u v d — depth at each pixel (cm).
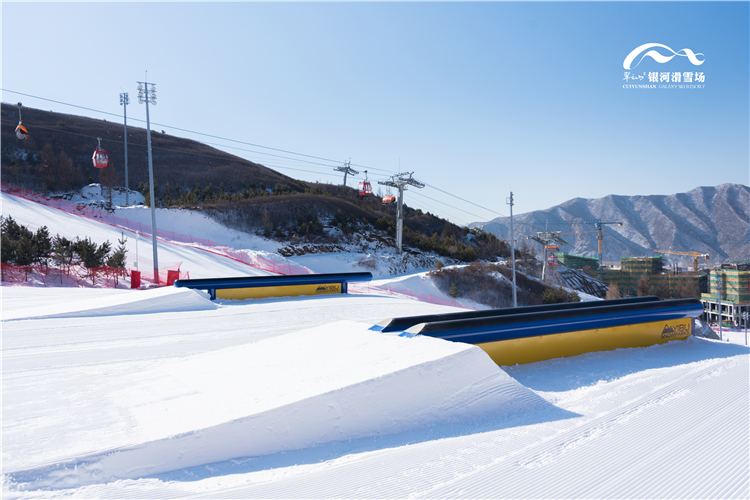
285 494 325
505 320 694
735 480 333
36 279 2214
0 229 2495
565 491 318
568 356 756
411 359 527
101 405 497
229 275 2967
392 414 470
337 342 652
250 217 5278
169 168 7038
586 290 7262
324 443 432
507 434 439
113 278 2427
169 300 1380
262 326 1120
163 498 320
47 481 336
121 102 5262
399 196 5306
